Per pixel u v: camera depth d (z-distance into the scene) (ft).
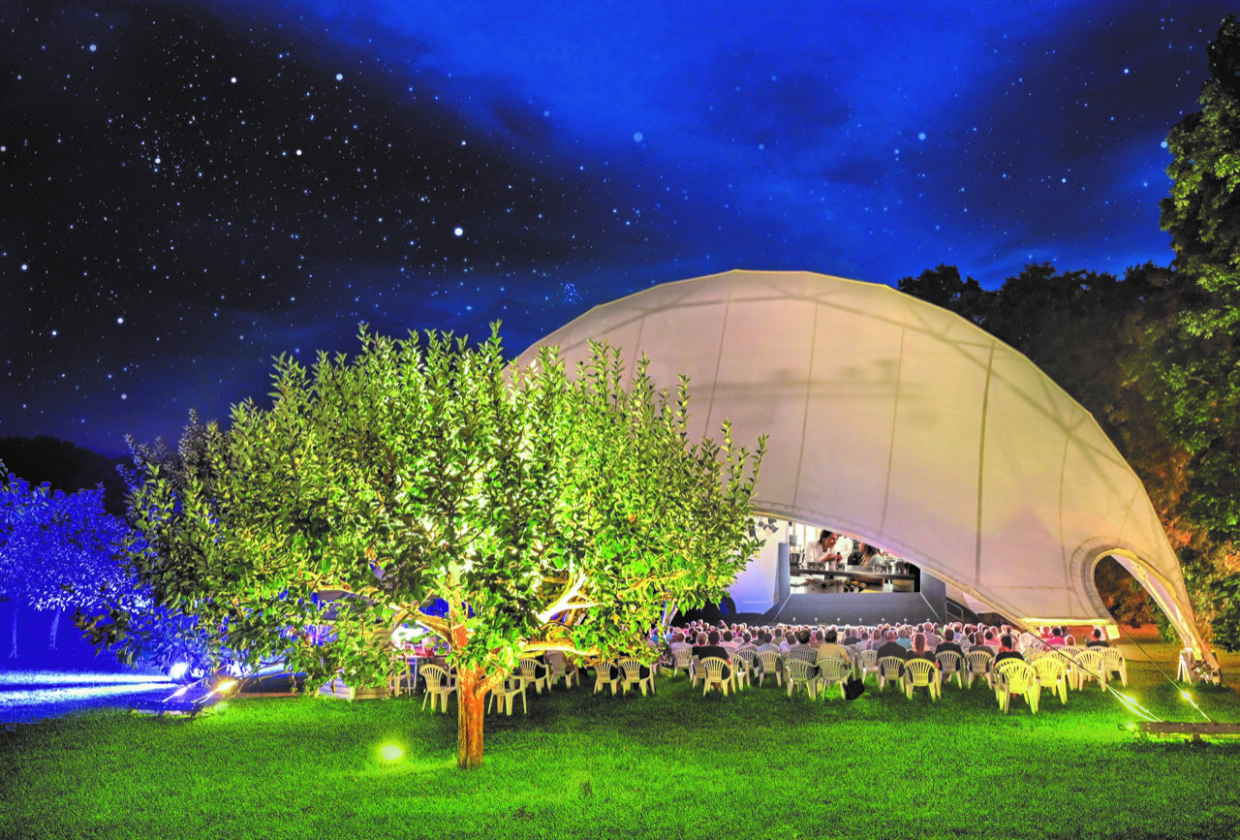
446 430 31.32
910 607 92.27
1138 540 63.87
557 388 33.12
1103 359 95.04
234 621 30.78
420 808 30.09
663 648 60.54
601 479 32.04
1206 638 72.33
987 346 70.74
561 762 36.68
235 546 29.45
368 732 43.55
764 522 95.50
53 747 39.93
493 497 30.53
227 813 29.66
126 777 34.60
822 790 31.40
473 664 32.12
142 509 31.12
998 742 38.88
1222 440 62.23
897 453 67.26
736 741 40.29
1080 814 27.68
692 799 30.63
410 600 30.50
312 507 29.40
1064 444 66.64
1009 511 64.54
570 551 31.30
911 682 50.72
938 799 29.84
